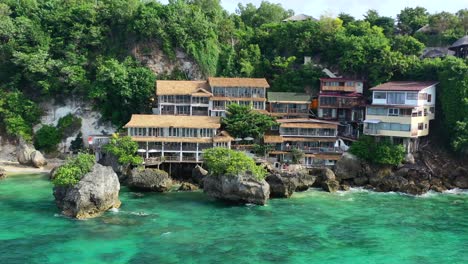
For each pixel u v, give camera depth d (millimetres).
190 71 99812
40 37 94750
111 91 89500
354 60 93188
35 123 89750
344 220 55750
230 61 103312
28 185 70062
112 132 90188
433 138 82625
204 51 100625
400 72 88375
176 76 98688
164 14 99500
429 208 61656
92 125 90625
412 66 87625
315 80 95500
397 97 77812
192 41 99875
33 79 90812
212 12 109062
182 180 75438
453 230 52500
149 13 97500
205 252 44594
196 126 76688
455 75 78875
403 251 46000
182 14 101312
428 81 84062
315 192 70625
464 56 93438
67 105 91812
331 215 57781
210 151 66062
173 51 99062
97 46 98250
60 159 87438
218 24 108188
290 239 48719
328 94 88875
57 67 91062
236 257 43562
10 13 101938
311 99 92062
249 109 83688
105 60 95625
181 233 49844
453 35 102312
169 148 76062
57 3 105375
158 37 98438
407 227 53375
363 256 44531
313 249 46031
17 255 42844
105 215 55750
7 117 87375
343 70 96625
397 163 75000
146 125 75688
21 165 83812
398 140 77312
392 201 65375
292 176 70062
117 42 99812
